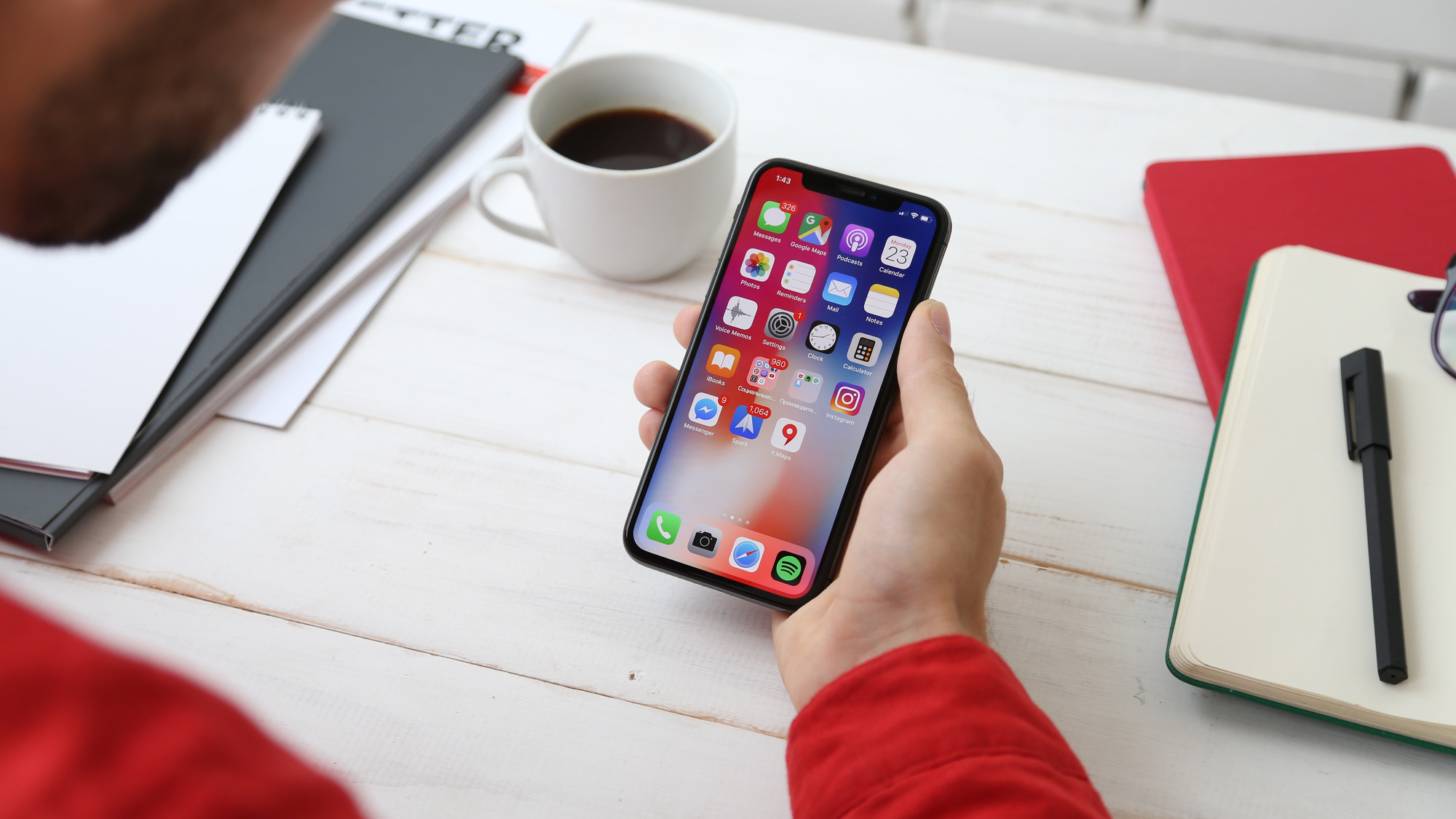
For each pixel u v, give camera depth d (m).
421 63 0.65
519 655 0.42
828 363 0.44
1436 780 0.38
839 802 0.31
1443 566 0.40
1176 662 0.39
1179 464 0.49
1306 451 0.43
